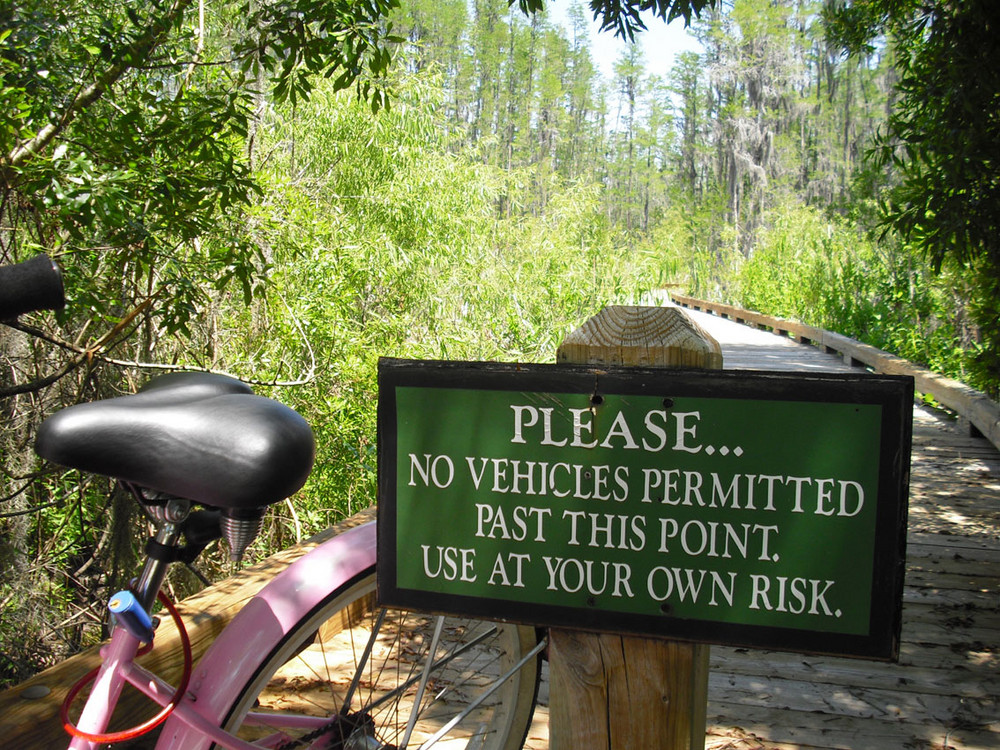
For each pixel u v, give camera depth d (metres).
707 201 49.81
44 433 1.37
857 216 12.81
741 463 1.40
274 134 7.12
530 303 9.16
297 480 1.42
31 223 3.39
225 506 1.38
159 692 1.55
